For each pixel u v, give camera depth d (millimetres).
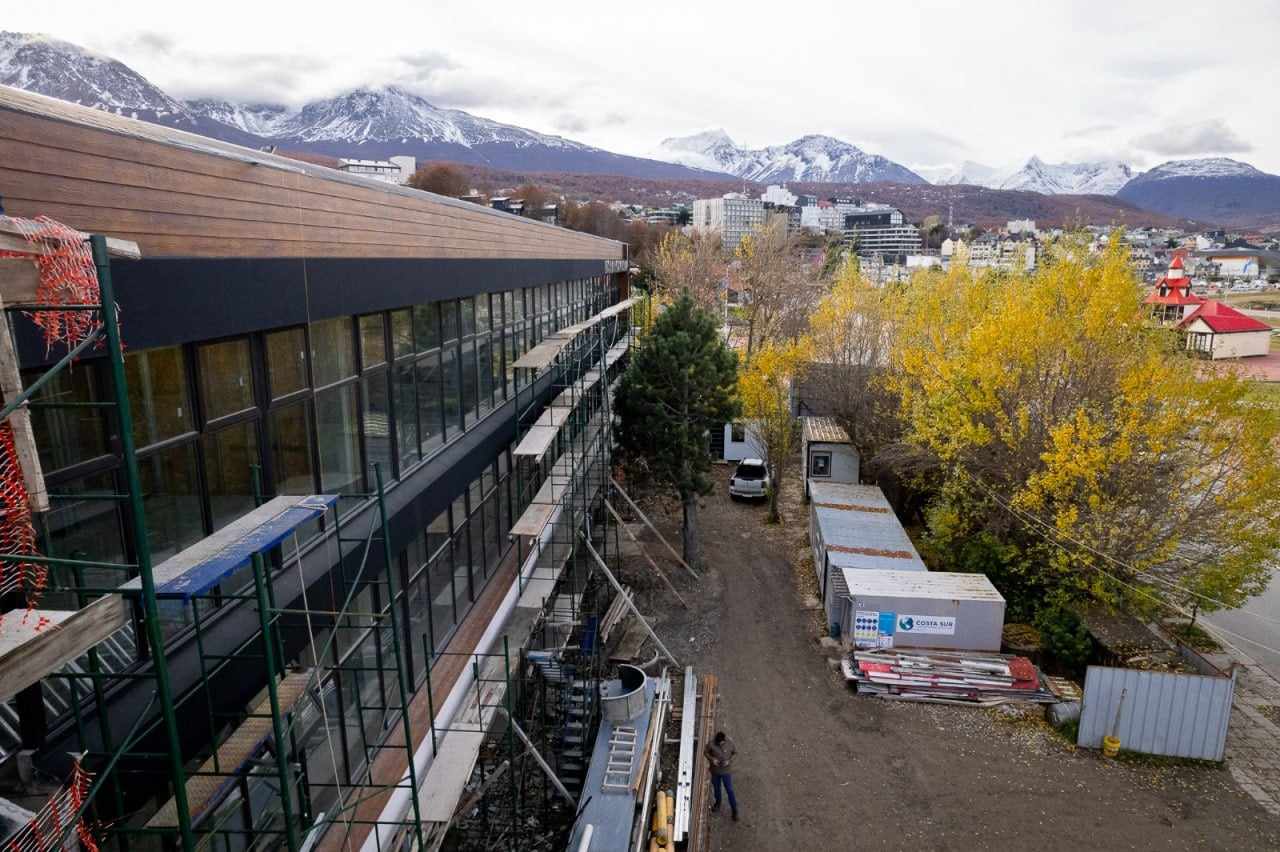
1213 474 16219
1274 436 15398
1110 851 11000
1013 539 18625
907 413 21797
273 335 7211
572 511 16109
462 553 12531
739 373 26766
